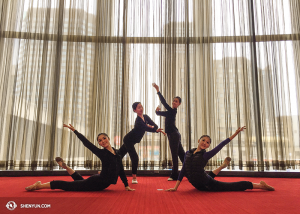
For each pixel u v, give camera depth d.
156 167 4.68
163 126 4.76
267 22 5.09
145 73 5.00
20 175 4.48
